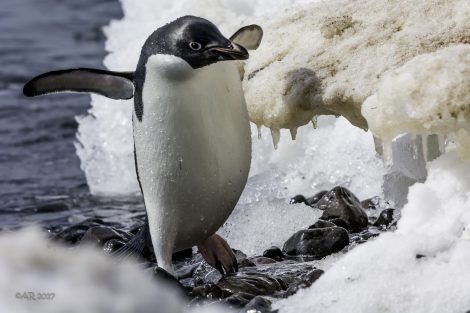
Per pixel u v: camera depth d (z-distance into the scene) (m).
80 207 34.41
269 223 27.50
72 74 23.95
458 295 19.53
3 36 69.69
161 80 22.06
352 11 24.58
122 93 23.67
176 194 23.05
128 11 37.81
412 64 21.45
